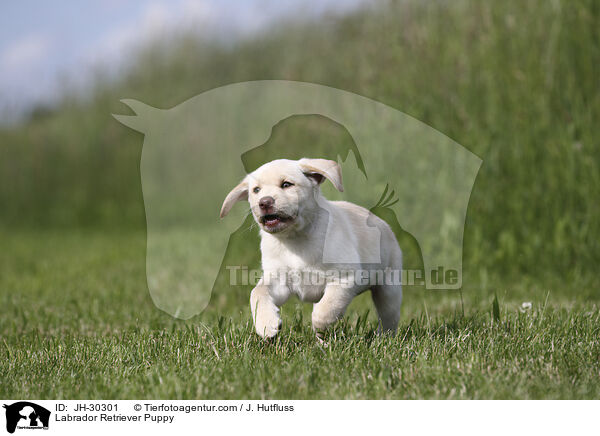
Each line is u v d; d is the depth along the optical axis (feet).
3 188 78.43
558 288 26.84
